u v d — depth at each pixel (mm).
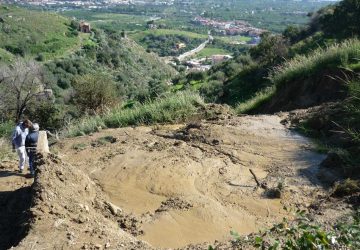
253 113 12930
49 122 18641
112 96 18422
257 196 6047
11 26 62344
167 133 9148
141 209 5863
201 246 4441
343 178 6195
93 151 8180
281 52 21438
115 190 6375
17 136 7531
